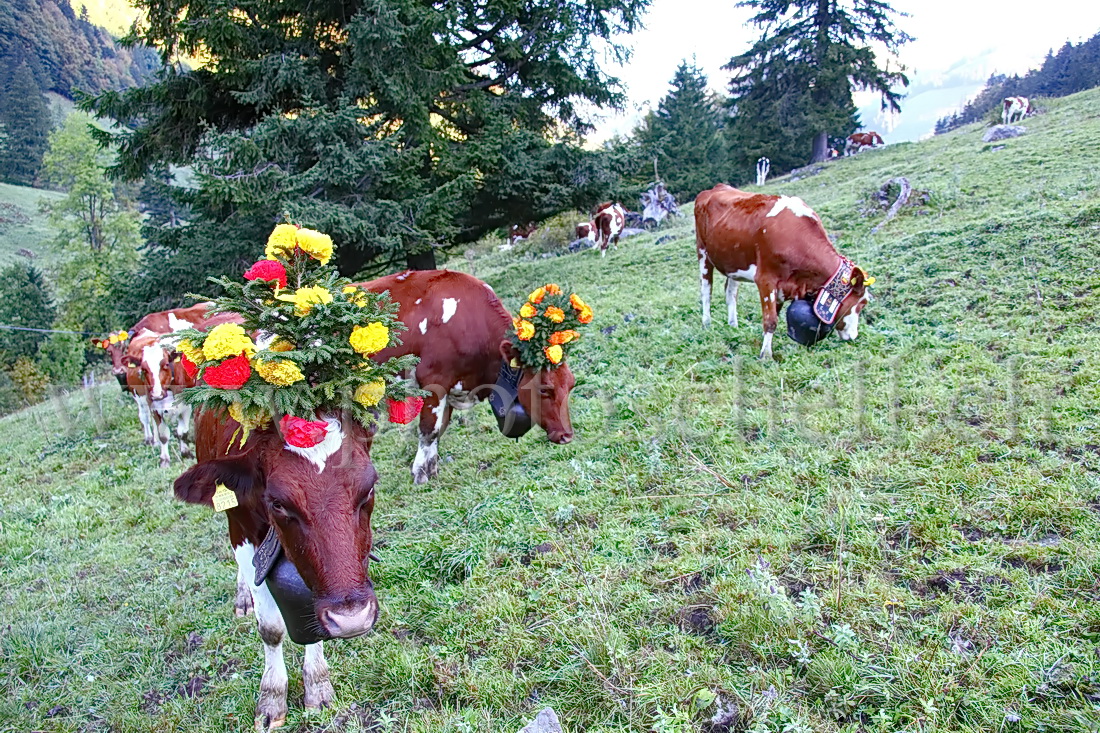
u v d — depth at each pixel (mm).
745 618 3445
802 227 7355
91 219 36219
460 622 3971
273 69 13820
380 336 3035
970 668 2984
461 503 5602
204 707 3697
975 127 27312
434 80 15117
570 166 17312
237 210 12961
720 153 45094
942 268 9188
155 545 6102
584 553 4422
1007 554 3666
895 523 4113
